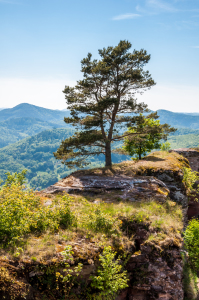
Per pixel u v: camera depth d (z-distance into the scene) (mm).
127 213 10898
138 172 19016
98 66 20219
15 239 7023
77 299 7016
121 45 22141
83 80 21453
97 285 7367
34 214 8625
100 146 22312
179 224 11789
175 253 9859
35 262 6598
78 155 21672
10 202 8172
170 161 22000
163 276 9281
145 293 9078
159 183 16047
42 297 6344
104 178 17000
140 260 9266
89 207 11258
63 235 8180
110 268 7289
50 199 12727
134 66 22531
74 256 7410
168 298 9141
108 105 20359
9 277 5773
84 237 8547
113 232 9438
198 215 28312
